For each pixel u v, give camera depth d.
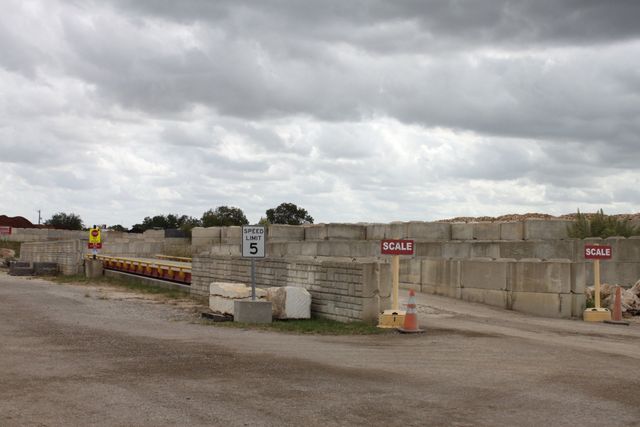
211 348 12.13
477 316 18.12
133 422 7.14
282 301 17.00
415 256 25.78
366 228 29.56
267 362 10.73
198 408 7.74
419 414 7.64
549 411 7.87
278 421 7.25
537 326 16.50
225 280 22.39
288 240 31.39
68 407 7.72
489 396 8.57
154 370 9.97
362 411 7.72
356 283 16.12
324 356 11.43
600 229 25.11
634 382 9.57
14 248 58.56
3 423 7.01
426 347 12.61
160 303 21.98
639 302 20.22
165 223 91.19
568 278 18.92
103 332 14.21
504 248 23.75
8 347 11.97
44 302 21.17
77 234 62.81
